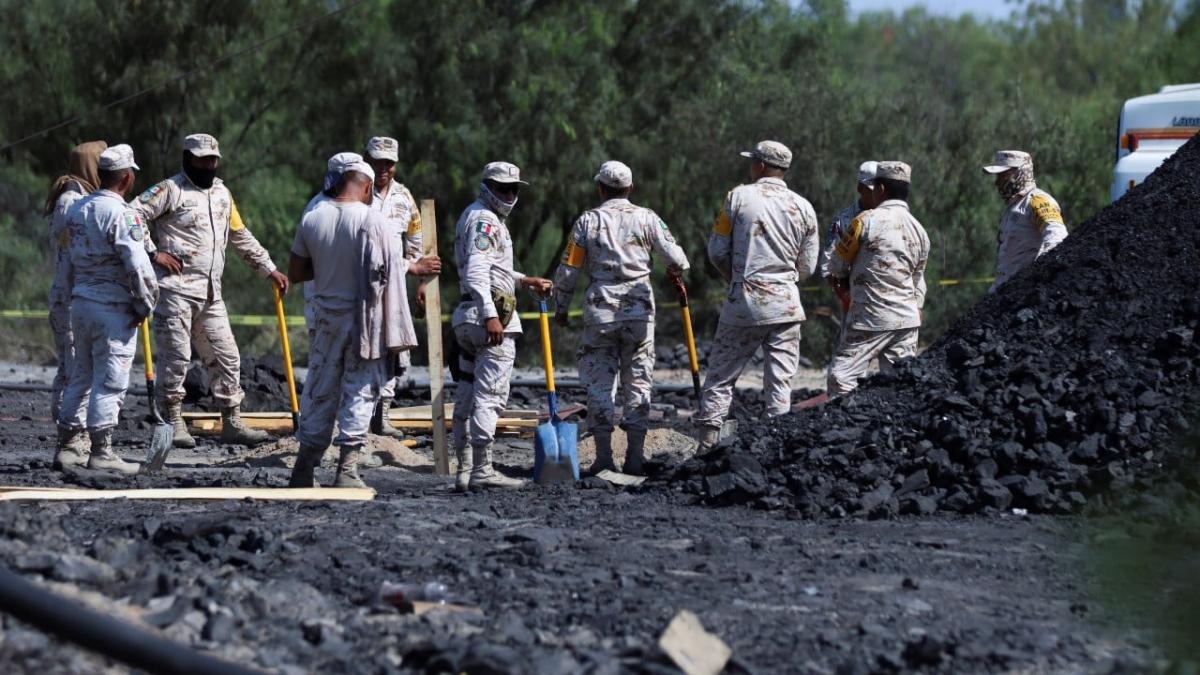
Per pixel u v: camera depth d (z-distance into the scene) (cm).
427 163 4684
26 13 4638
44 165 4794
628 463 1839
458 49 4762
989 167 2017
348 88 4828
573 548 1253
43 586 1012
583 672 879
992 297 1883
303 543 1235
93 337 1742
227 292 5059
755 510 1492
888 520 1416
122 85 4606
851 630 988
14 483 1650
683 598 1066
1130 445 1455
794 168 4594
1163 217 1788
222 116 4844
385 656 920
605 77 4903
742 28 5284
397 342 1568
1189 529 1112
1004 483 1462
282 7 4819
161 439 1775
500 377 1683
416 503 1529
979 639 953
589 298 1814
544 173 4750
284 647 926
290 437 2045
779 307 1823
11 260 4925
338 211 1562
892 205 1914
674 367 3981
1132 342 1625
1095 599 999
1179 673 775
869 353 1905
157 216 2056
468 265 1653
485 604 1047
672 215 4891
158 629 937
